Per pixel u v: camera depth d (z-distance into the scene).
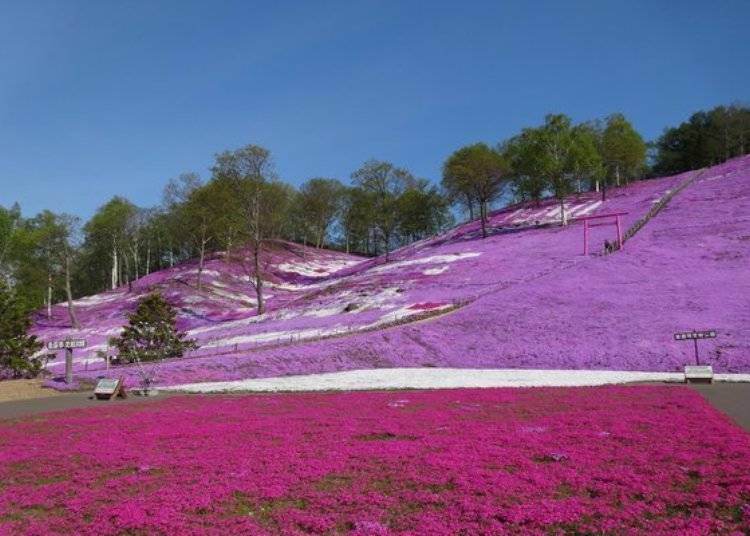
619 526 10.95
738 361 38.47
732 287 50.94
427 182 130.00
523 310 52.44
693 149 146.38
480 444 17.91
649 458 15.59
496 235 97.25
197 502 13.04
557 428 20.17
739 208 76.50
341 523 11.62
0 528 12.14
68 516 12.66
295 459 16.81
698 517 11.27
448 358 46.34
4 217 87.62
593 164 94.56
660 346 42.44
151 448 19.14
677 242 67.00
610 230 80.75
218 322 81.62
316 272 127.69
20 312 49.72
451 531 10.95
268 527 11.55
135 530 11.66
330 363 45.50
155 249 150.38
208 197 98.81
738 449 16.12
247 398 32.16
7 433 23.09
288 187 149.88
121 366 49.50
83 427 23.95
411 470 15.19
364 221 124.38
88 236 117.06
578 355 43.47
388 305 63.88
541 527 11.09
